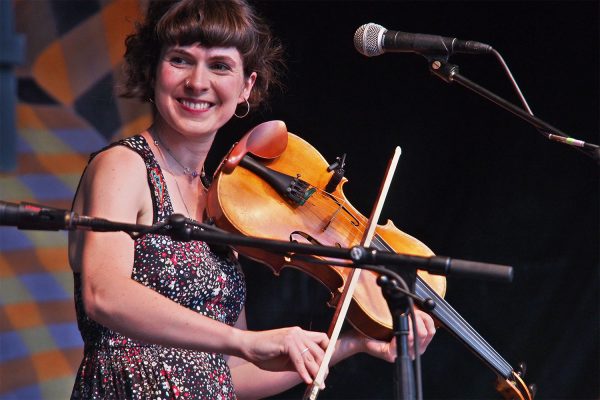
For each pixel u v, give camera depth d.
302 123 13.77
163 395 6.31
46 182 11.78
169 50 6.63
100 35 12.18
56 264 11.74
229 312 6.91
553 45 13.88
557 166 13.91
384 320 6.70
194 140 6.82
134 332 5.84
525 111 7.05
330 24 13.87
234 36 6.62
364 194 13.88
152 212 6.52
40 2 11.89
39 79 11.87
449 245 13.91
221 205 6.80
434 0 13.91
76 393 6.43
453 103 14.05
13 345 11.44
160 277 6.37
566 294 13.75
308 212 7.24
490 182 13.97
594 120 13.79
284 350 5.79
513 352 13.69
